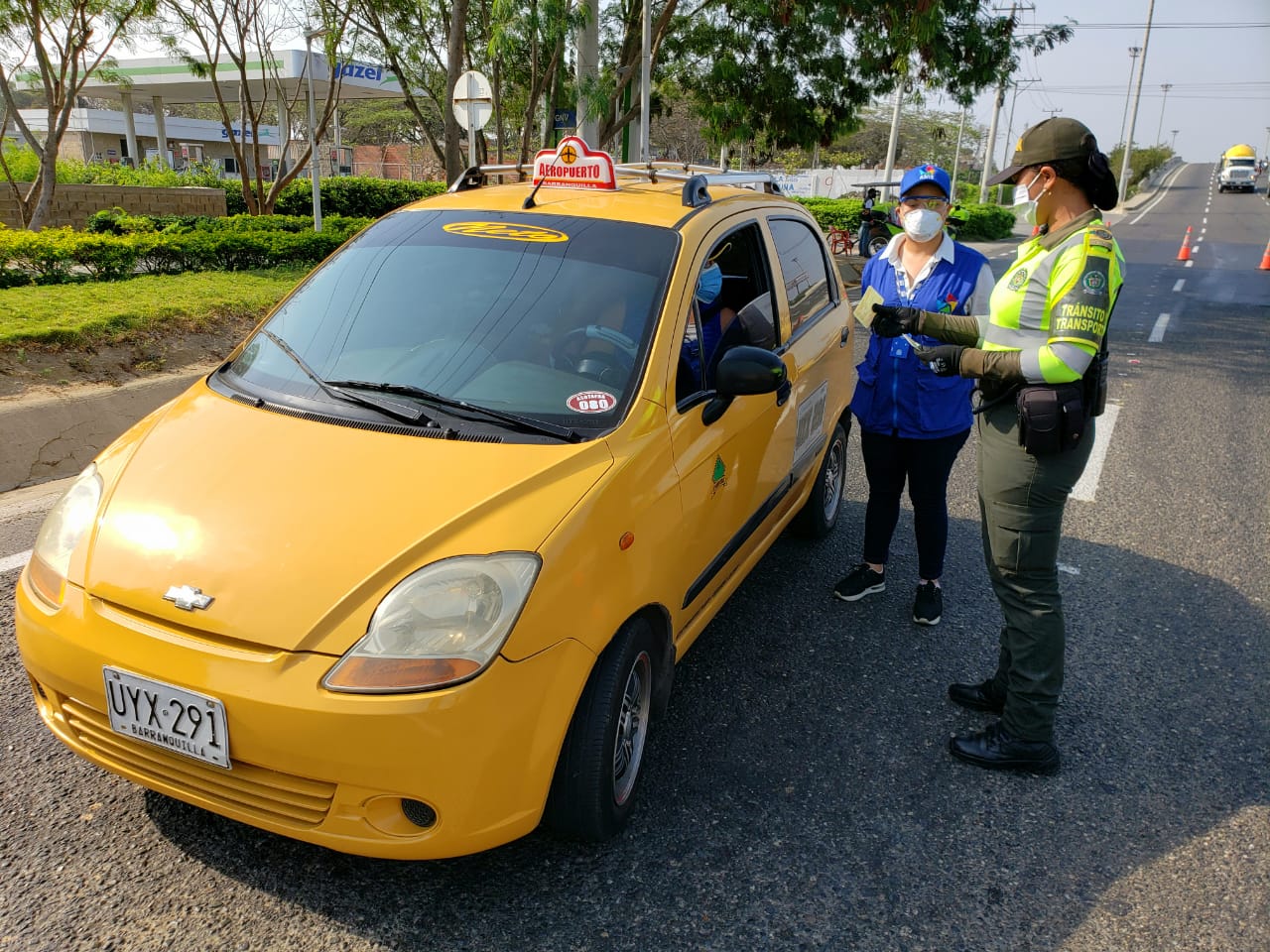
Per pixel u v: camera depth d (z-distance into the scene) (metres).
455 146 12.21
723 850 2.68
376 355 2.94
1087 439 2.88
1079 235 2.72
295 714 2.04
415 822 2.19
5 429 5.26
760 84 14.59
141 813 2.68
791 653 3.84
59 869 2.47
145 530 2.34
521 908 2.42
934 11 12.63
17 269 9.30
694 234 3.27
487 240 3.30
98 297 8.05
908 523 5.36
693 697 3.48
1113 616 4.29
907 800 2.95
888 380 3.90
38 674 2.38
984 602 4.39
